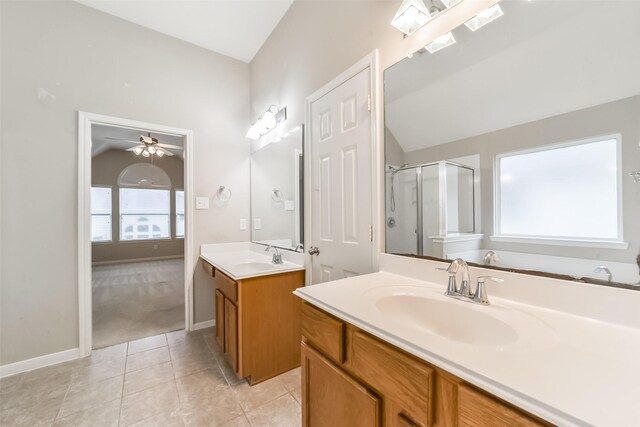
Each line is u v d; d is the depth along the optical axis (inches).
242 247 111.0
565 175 31.9
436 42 44.9
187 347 86.0
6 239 71.7
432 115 45.8
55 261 77.4
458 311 35.4
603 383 18.8
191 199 100.6
